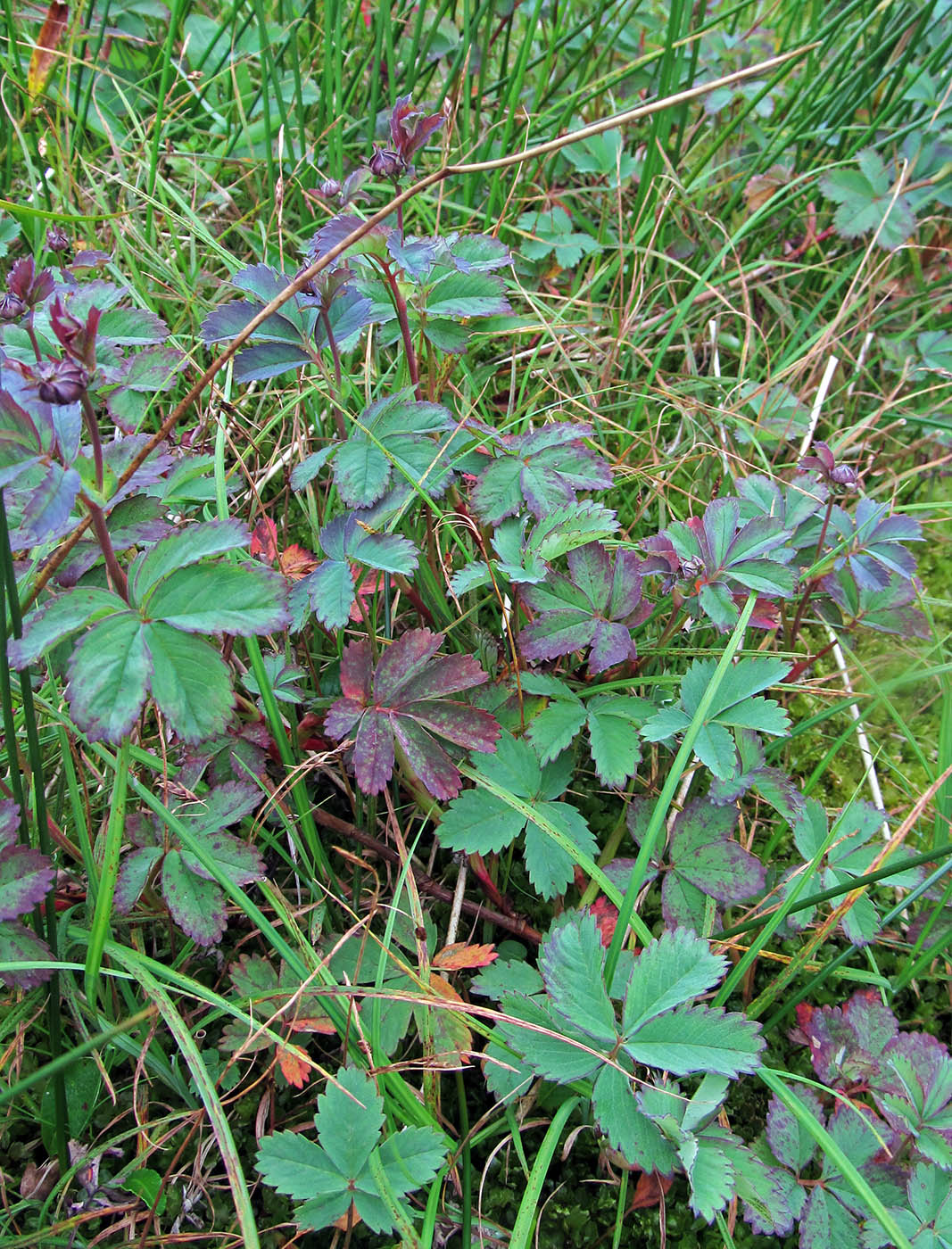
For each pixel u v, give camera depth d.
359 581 0.53
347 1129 0.42
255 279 0.54
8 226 0.71
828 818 0.63
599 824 0.60
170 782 0.51
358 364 0.73
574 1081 0.46
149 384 0.53
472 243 0.59
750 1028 0.43
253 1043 0.49
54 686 0.53
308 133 0.89
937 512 0.79
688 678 0.52
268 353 0.54
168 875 0.47
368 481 0.51
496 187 0.80
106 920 0.43
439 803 0.56
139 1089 0.50
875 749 0.67
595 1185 0.50
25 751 0.53
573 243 0.82
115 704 0.40
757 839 0.62
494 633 0.66
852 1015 0.50
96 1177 0.47
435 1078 0.48
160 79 0.86
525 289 0.80
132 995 0.50
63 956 0.48
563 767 0.54
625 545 0.62
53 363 0.38
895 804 0.66
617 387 0.73
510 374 0.77
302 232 0.79
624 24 0.87
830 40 0.82
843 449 0.78
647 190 0.82
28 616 0.47
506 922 0.55
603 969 0.45
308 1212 0.41
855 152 0.87
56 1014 0.45
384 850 0.56
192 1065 0.42
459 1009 0.45
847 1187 0.45
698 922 0.52
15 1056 0.48
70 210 0.77
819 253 0.89
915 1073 0.47
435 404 0.53
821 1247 0.44
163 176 0.84
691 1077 0.50
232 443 0.63
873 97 0.95
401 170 0.52
